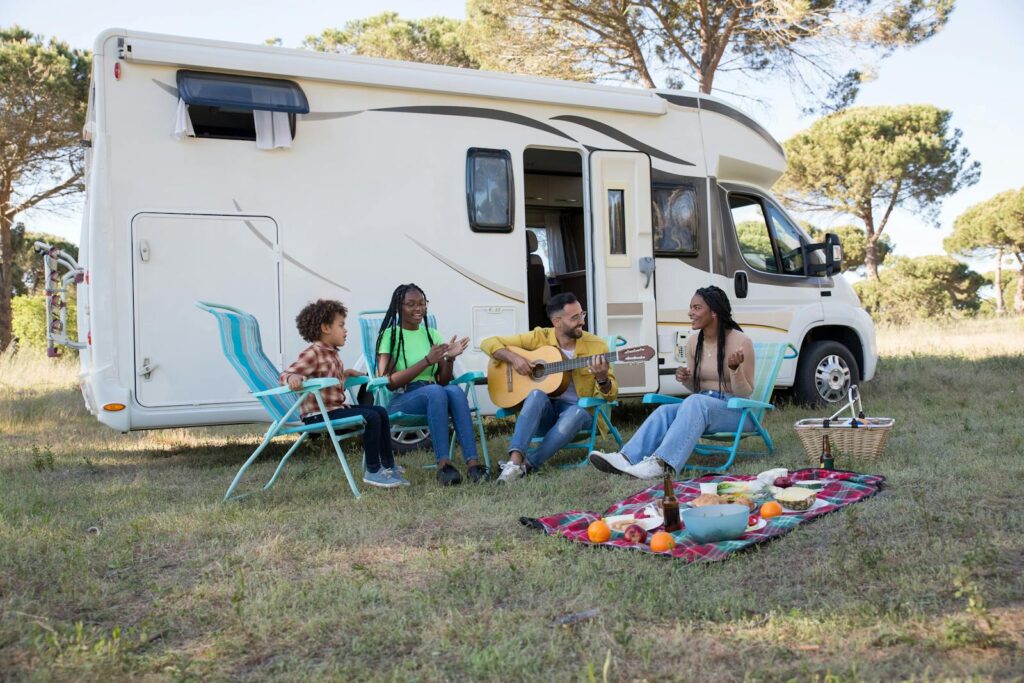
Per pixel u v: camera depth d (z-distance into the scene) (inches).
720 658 91.4
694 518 125.3
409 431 234.5
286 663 93.6
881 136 918.4
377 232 228.2
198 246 210.5
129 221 204.5
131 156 204.8
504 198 243.3
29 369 462.9
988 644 90.1
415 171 232.8
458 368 236.5
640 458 183.5
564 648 95.1
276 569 124.3
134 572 125.5
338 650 96.9
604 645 95.1
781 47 527.8
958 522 130.0
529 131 247.4
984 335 578.9
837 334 302.4
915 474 167.6
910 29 491.8
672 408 186.1
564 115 252.2
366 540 138.4
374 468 176.6
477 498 165.3
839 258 291.6
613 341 209.2
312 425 171.8
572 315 199.8
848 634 94.7
